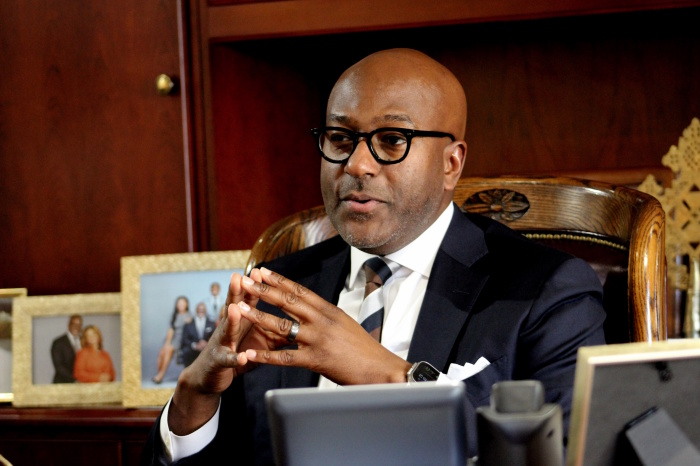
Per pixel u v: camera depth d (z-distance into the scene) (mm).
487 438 707
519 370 1509
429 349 1531
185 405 1389
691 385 750
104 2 2721
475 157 3010
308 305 1278
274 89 2896
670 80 2859
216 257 2582
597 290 1568
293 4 2609
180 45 2660
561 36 2910
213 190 2670
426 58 1604
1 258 2818
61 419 2527
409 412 701
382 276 1659
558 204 1778
